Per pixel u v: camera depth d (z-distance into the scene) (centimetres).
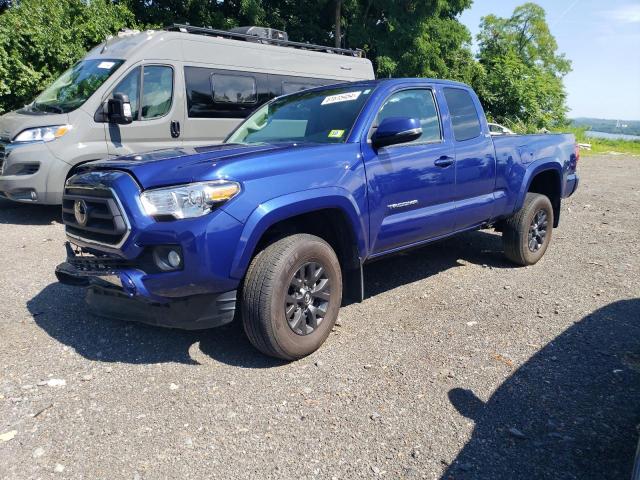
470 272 581
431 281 549
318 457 270
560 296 503
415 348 391
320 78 1029
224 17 2209
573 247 699
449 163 477
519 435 285
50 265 577
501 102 2966
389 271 585
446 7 2459
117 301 370
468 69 2805
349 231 400
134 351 382
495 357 376
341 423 298
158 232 322
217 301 341
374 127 425
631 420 299
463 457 269
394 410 311
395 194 429
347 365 365
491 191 535
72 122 745
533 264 610
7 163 736
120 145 781
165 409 309
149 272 333
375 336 412
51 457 267
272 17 2227
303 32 2350
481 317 451
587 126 4159
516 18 3888
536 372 355
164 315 348
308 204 359
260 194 338
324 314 382
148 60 796
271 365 363
